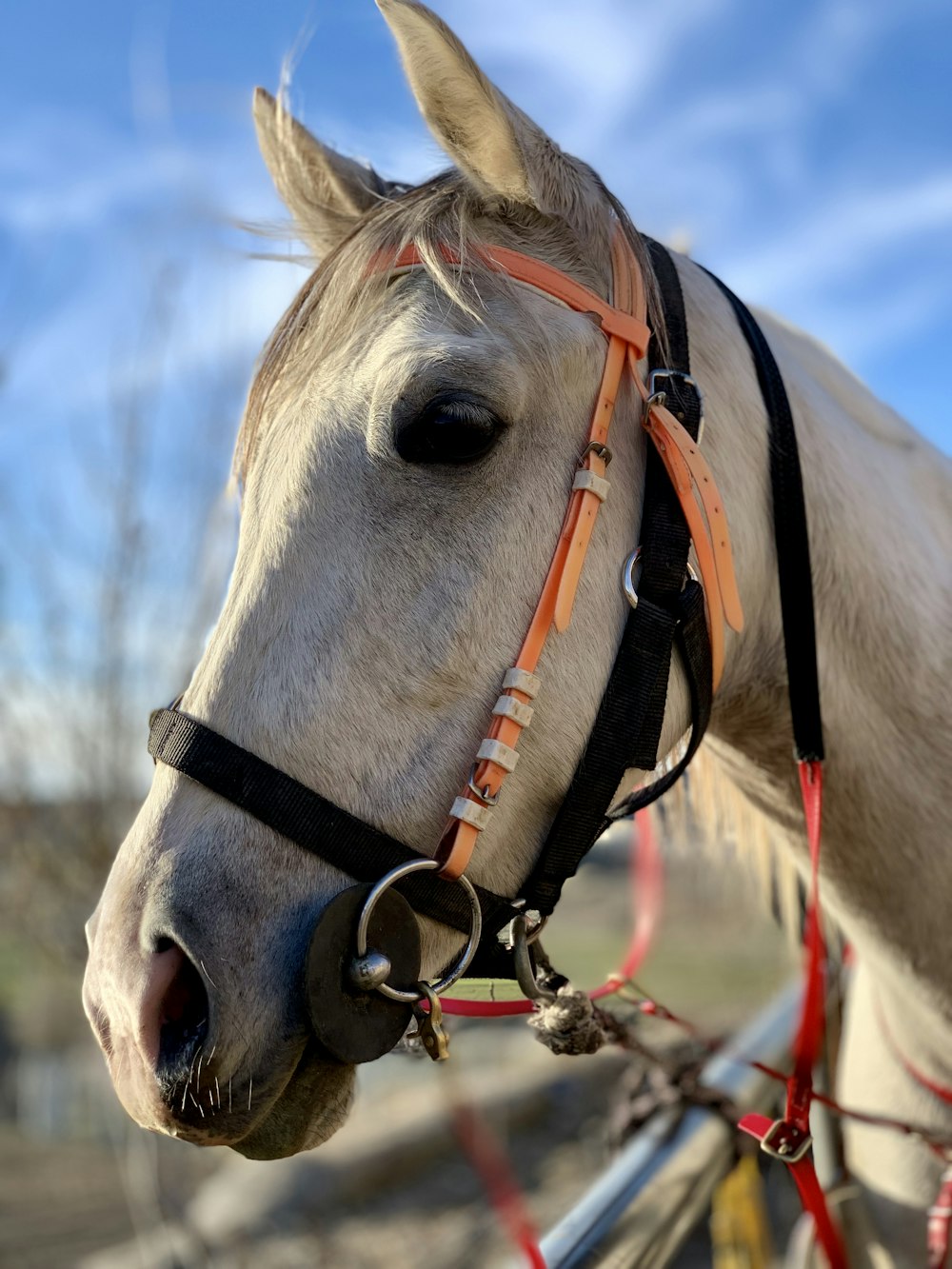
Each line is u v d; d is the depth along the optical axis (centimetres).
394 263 94
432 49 90
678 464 95
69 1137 516
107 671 447
